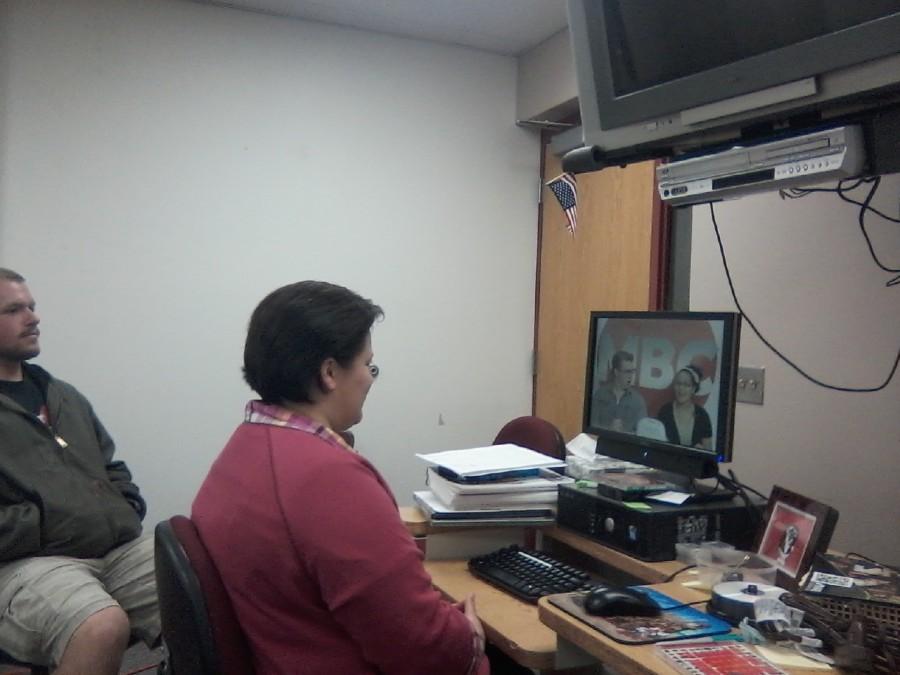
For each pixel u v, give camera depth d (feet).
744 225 6.84
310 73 10.64
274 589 3.73
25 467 7.03
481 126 11.64
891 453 5.54
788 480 6.37
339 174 10.83
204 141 10.16
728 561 4.75
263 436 4.05
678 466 5.40
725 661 3.33
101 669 6.24
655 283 9.37
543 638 4.29
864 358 5.74
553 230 11.61
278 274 10.55
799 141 4.46
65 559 7.00
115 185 9.78
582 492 5.48
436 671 3.76
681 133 5.07
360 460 3.98
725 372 5.10
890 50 3.77
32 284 9.48
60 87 9.52
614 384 5.99
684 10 4.74
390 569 3.66
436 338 11.44
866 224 5.72
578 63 5.52
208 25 10.13
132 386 9.93
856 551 5.79
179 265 10.10
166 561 3.80
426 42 11.27
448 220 11.46
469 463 5.94
